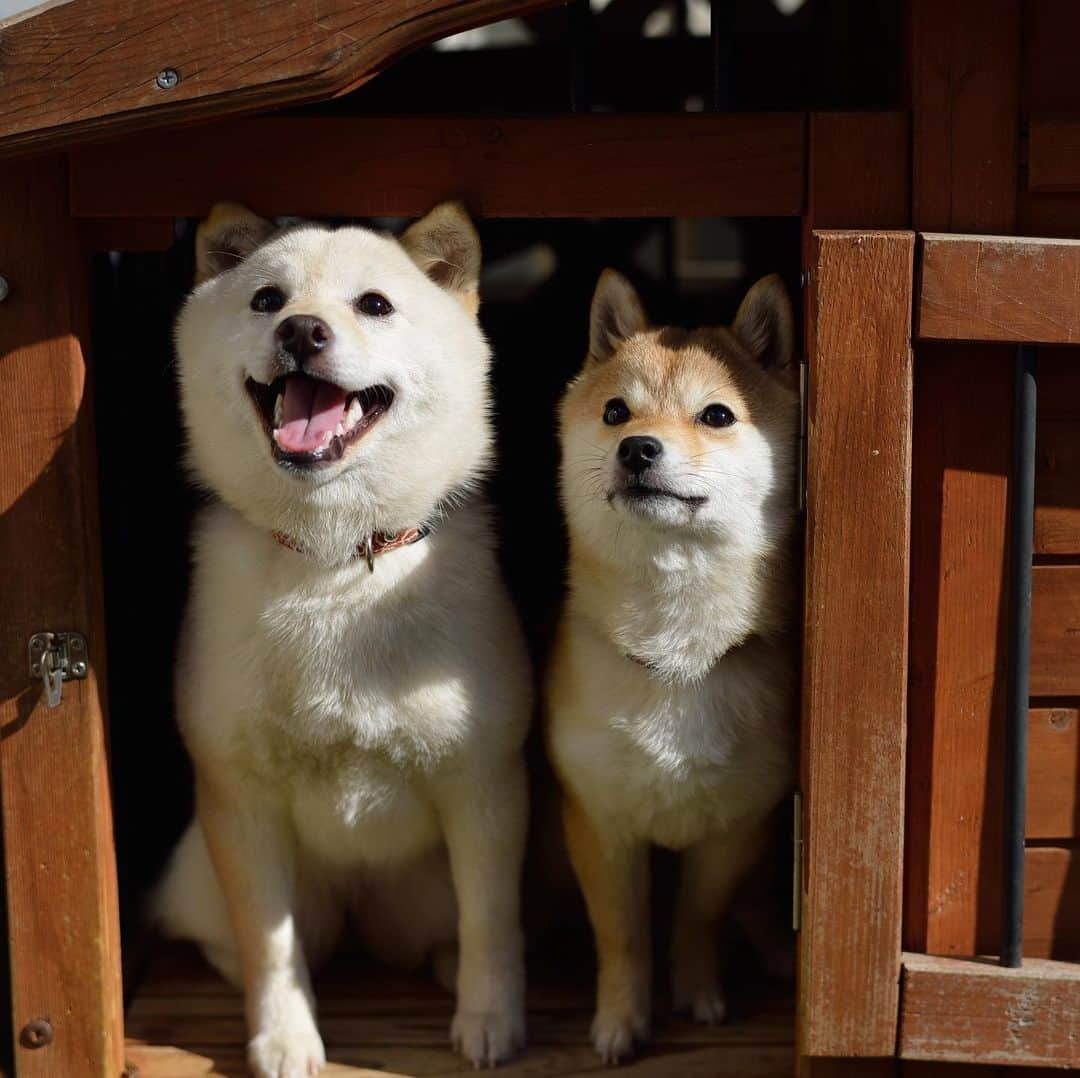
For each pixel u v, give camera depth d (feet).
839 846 8.03
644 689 8.98
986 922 8.23
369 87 11.92
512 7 7.15
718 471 8.64
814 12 12.80
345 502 8.77
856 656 7.89
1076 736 8.12
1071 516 7.97
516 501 12.44
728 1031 9.55
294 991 9.23
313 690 8.85
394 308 8.71
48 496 8.42
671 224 18.16
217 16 7.31
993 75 7.66
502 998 9.33
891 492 7.77
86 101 7.48
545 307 14.92
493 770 9.29
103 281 10.60
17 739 8.61
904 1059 8.20
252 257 8.86
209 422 8.88
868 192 7.82
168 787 12.37
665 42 14.73
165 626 12.28
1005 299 7.52
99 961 8.77
